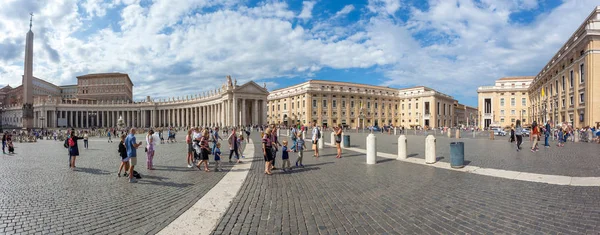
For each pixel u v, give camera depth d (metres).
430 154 12.03
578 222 5.08
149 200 6.87
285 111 94.50
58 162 14.20
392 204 6.34
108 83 119.00
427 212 5.77
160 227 5.15
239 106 84.81
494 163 11.70
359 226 5.09
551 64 47.62
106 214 5.87
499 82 79.44
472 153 15.40
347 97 88.69
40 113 98.12
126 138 9.66
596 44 32.12
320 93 84.06
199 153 11.66
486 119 79.69
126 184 8.67
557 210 5.73
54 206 6.42
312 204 6.45
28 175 10.34
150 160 11.53
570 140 26.69
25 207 6.35
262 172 10.67
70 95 134.00
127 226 5.21
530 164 11.32
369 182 8.56
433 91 94.56
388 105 100.56
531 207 5.96
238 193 7.51
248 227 5.12
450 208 5.99
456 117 134.88
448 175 9.47
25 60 46.62
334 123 86.06
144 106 105.56
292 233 4.82
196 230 5.00
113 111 106.62
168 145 25.62
